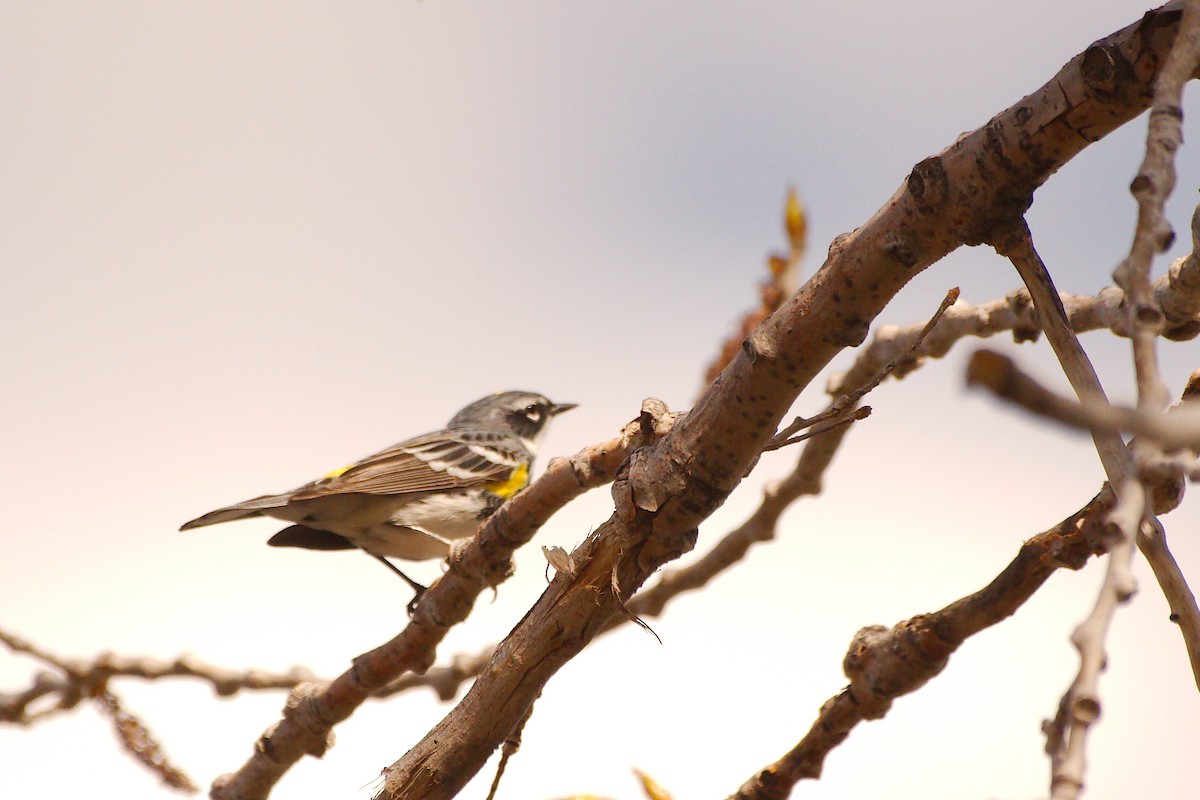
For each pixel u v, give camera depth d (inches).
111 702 390.9
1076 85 207.0
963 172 221.1
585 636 274.8
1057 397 72.6
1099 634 131.4
